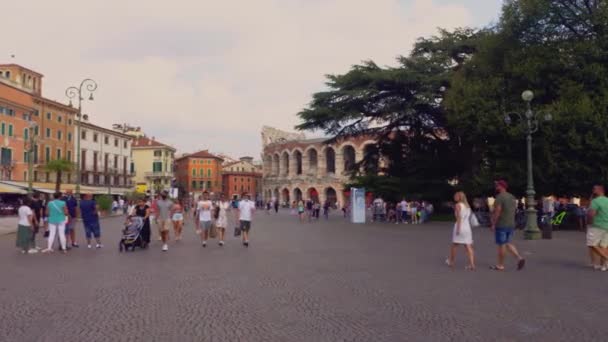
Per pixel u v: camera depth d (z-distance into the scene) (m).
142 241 19.73
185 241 23.58
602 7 30.77
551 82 32.50
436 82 42.81
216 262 15.71
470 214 14.43
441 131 48.66
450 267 14.55
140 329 7.75
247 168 158.50
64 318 8.42
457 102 35.88
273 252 18.70
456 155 46.78
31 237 18.61
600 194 14.20
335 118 45.34
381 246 21.00
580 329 7.82
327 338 7.31
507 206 13.82
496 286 11.45
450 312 8.91
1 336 7.35
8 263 15.46
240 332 7.61
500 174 34.19
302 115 46.84
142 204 20.30
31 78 84.00
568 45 31.67
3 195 60.53
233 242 23.03
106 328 7.80
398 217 43.53
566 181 32.19
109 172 90.00
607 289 11.10
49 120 75.44
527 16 32.94
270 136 124.88
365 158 51.56
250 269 14.14
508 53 34.72
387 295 10.41
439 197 45.75
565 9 32.56
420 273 13.38
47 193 60.09
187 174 136.38
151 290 10.92
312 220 49.38
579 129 30.28
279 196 113.75
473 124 34.88
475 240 23.52
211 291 10.81
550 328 7.88
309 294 10.51
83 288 11.15
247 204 21.20
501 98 34.00
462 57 45.97
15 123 66.81
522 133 31.42
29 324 8.03
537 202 37.31
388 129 49.22
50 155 75.50
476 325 8.04
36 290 10.91
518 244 21.84
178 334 7.49
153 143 119.31
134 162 118.38
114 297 10.16
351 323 8.16
